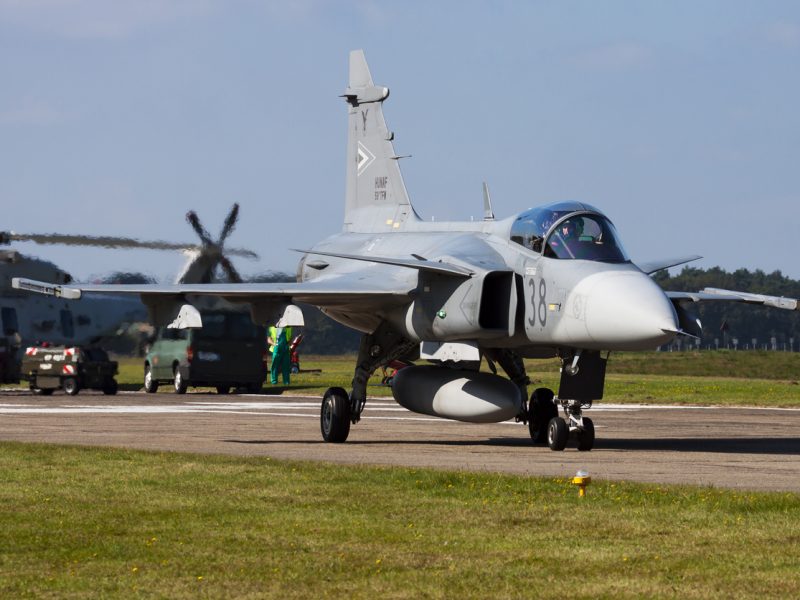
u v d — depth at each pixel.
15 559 24.02
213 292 52.69
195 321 52.59
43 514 29.30
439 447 50.56
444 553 24.45
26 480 35.47
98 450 44.00
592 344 46.59
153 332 114.75
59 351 104.00
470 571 22.75
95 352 106.94
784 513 28.98
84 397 100.12
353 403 54.31
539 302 48.75
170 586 21.77
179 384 109.19
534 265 49.47
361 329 59.91
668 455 46.72
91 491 33.12
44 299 111.69
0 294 110.25
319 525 27.67
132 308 114.56
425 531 26.91
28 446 45.50
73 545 25.38
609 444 53.47
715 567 22.97
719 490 32.78
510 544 25.34
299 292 52.31
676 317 45.22
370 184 67.56
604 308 45.47
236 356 108.50
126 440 52.56
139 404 88.44
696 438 57.84
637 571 22.67
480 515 28.94
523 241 50.78
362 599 20.80
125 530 27.11
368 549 24.86
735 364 184.00
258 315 56.16
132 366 189.25
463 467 40.62
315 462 39.94
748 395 103.81
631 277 46.72
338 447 49.94
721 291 55.62
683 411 83.88
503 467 40.75
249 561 23.75
